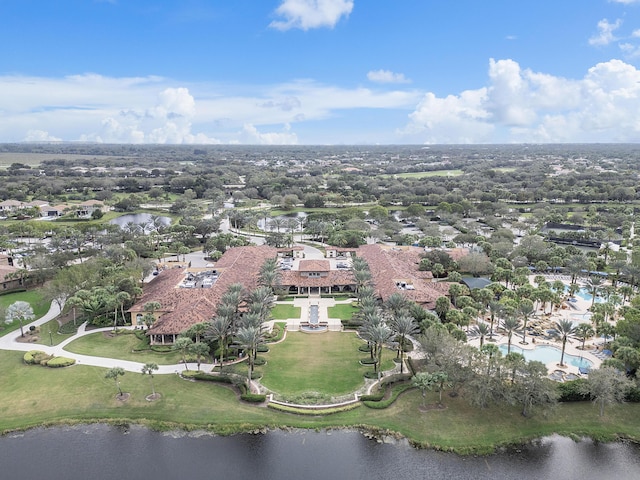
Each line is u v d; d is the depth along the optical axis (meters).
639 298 113.69
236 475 66.44
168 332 102.44
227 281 132.12
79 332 110.94
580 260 149.25
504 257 168.88
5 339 107.19
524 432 74.69
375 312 97.81
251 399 82.12
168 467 68.12
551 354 99.50
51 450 71.69
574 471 67.25
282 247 195.88
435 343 84.56
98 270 135.38
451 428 75.56
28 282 147.00
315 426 76.25
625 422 76.88
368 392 85.31
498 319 116.50
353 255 174.75
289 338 109.19
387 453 70.69
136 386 87.06
